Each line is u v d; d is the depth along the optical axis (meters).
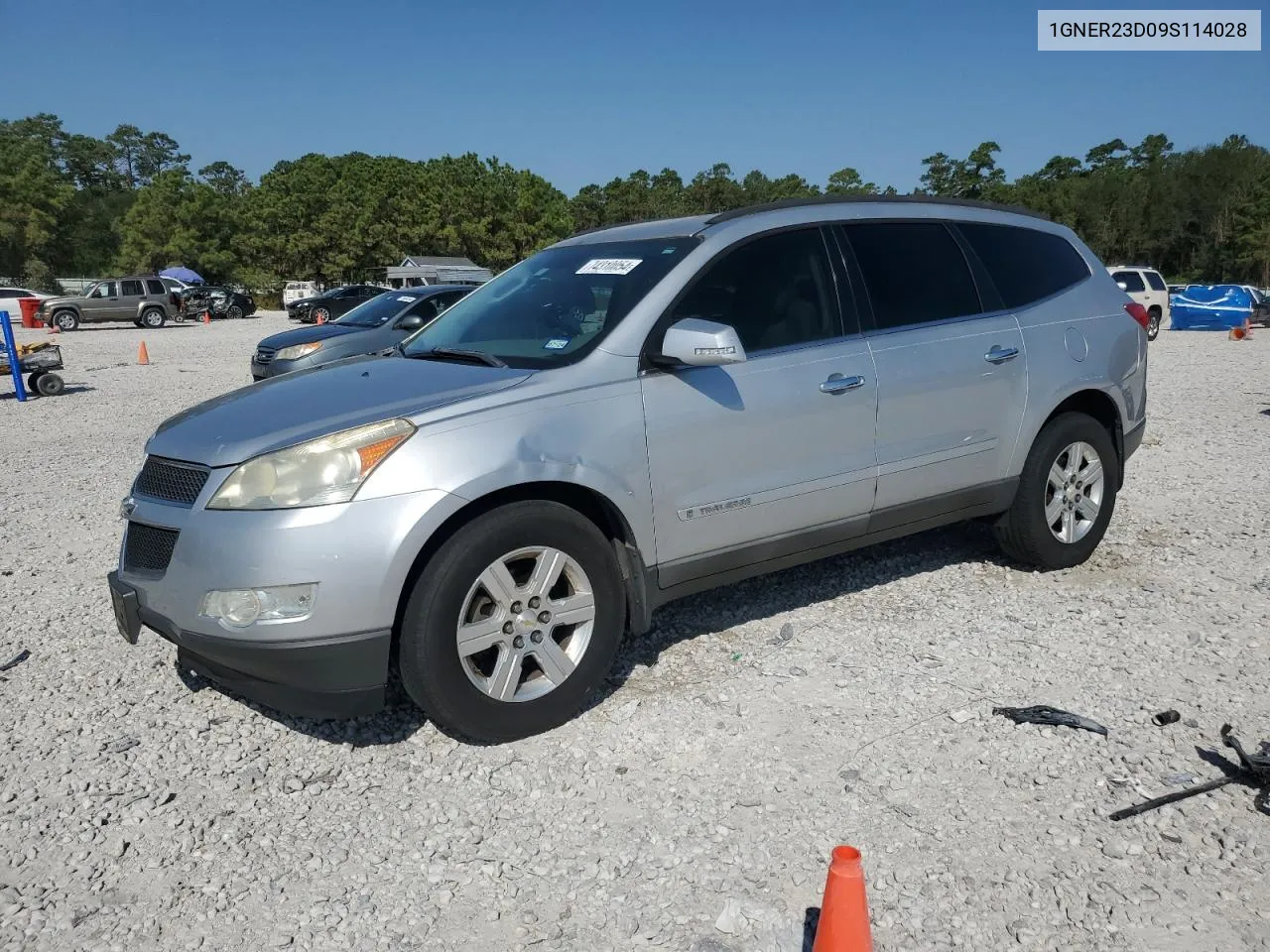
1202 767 3.33
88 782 3.44
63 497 7.87
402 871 2.91
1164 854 2.87
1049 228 5.43
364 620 3.23
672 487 3.86
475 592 3.46
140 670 4.38
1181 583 5.14
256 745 3.69
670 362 3.82
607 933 2.61
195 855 3.01
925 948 2.51
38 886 2.88
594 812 3.16
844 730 3.63
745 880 2.80
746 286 4.18
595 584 3.69
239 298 45.44
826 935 2.15
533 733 3.65
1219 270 89.69
